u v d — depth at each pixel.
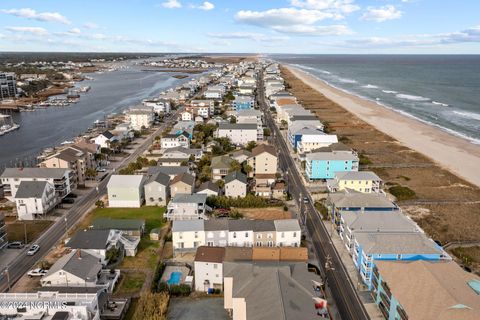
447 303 46.94
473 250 76.62
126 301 59.12
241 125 157.75
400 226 73.06
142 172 116.31
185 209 86.75
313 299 50.34
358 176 100.88
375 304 59.53
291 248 64.88
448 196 103.50
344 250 75.12
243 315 52.00
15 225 85.81
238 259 62.75
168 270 69.00
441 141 158.75
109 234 72.25
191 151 127.19
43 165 105.56
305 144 132.75
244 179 100.31
